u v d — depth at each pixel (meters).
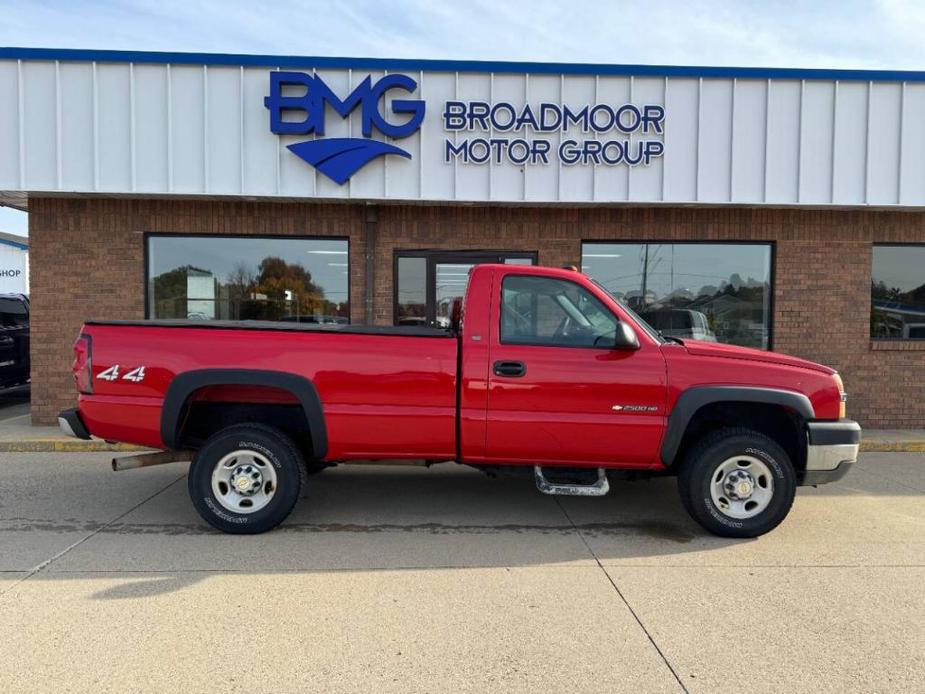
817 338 9.05
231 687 2.81
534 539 4.77
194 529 4.92
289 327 4.88
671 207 8.90
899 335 9.27
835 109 8.40
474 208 8.88
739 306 9.17
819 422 4.73
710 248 9.12
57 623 3.37
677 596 3.78
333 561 4.29
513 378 4.66
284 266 9.05
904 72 8.38
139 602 3.63
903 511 5.50
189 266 8.98
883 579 4.04
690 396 4.64
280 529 4.94
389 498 5.82
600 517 5.32
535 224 8.91
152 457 5.03
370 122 8.24
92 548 4.50
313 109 8.16
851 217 9.00
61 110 8.11
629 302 9.12
